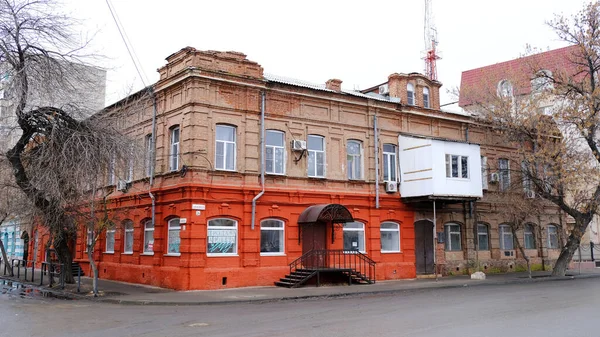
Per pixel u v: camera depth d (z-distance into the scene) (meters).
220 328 12.04
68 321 13.41
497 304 16.08
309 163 24.94
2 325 12.88
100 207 23.00
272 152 23.83
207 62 22.38
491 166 31.73
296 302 17.67
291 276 22.38
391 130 27.72
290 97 24.42
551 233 35.47
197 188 21.23
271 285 22.59
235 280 21.72
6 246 45.28
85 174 18.78
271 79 25.56
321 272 22.62
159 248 22.89
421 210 28.17
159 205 23.30
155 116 24.36
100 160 19.17
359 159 26.70
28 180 19.88
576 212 28.33
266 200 22.97
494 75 31.33
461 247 30.16
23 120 19.44
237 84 22.77
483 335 10.65
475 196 26.92
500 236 32.22
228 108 22.56
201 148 21.70
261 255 22.64
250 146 22.97
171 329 12.04
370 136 26.86
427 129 29.28
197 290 20.67
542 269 33.88
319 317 13.61
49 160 18.58
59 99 19.69
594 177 29.25
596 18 26.66
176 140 23.39
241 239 22.22
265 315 14.20
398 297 18.84
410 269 27.17
